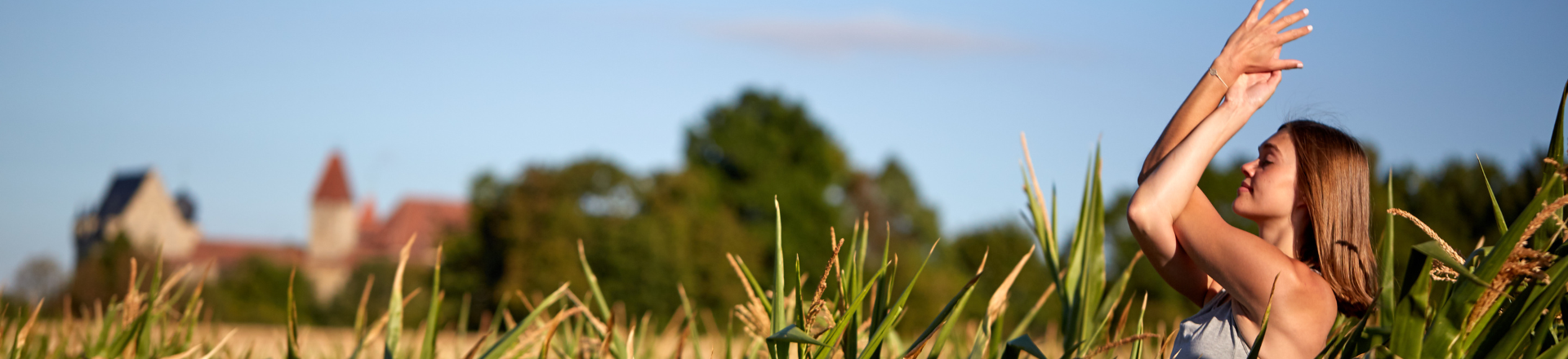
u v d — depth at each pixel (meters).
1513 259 1.25
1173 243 1.63
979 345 2.05
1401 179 12.45
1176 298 19.55
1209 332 1.63
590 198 41.91
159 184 96.69
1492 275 1.28
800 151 50.62
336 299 45.22
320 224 94.38
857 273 2.00
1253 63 1.66
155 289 2.33
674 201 44.31
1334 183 1.60
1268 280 1.47
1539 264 1.27
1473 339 1.34
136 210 93.44
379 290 44.97
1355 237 1.60
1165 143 1.73
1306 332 1.47
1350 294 1.57
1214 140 1.60
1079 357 1.75
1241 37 1.68
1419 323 1.28
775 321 1.71
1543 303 1.27
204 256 84.81
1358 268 1.58
